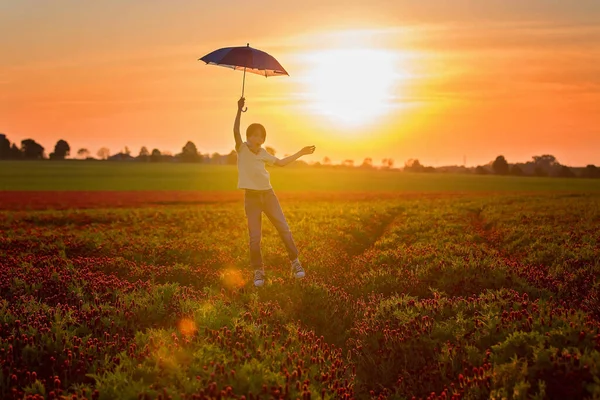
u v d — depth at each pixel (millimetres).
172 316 8297
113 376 6023
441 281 10945
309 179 124688
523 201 49719
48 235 20656
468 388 6008
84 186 88312
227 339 7086
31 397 5652
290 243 10711
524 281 10648
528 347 6395
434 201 52125
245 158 10438
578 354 5828
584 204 41344
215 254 16016
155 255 16031
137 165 174375
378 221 30000
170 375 6090
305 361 6926
